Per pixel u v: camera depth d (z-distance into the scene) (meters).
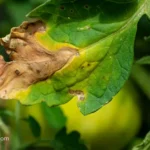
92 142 0.50
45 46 0.26
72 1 0.25
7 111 0.43
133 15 0.26
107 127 0.50
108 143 0.51
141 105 0.52
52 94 0.26
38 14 0.25
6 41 0.26
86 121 0.49
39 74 0.26
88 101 0.26
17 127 0.43
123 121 0.50
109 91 0.26
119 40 0.26
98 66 0.26
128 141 0.51
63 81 0.26
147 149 0.29
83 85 0.26
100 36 0.26
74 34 0.26
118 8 0.26
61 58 0.26
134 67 0.52
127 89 0.52
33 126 0.42
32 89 0.26
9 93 0.26
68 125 0.48
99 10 0.26
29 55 0.26
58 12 0.25
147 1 0.26
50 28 0.26
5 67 0.26
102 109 0.49
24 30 0.26
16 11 0.51
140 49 0.49
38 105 0.47
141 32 0.48
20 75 0.26
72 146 0.40
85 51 0.26
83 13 0.25
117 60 0.26
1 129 0.41
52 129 0.46
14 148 0.43
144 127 0.52
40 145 0.44
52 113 0.43
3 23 0.54
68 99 0.26
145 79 0.52
